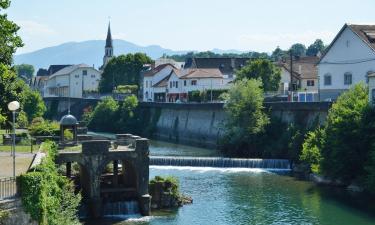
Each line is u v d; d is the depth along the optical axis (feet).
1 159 147.74
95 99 552.82
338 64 309.63
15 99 207.51
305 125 278.26
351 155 208.95
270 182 221.46
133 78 638.53
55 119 617.21
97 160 167.32
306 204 182.91
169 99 504.02
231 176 235.40
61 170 174.60
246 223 160.45
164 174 238.27
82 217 165.99
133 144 179.83
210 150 329.11
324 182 219.20
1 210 94.58
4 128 271.49
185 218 165.48
